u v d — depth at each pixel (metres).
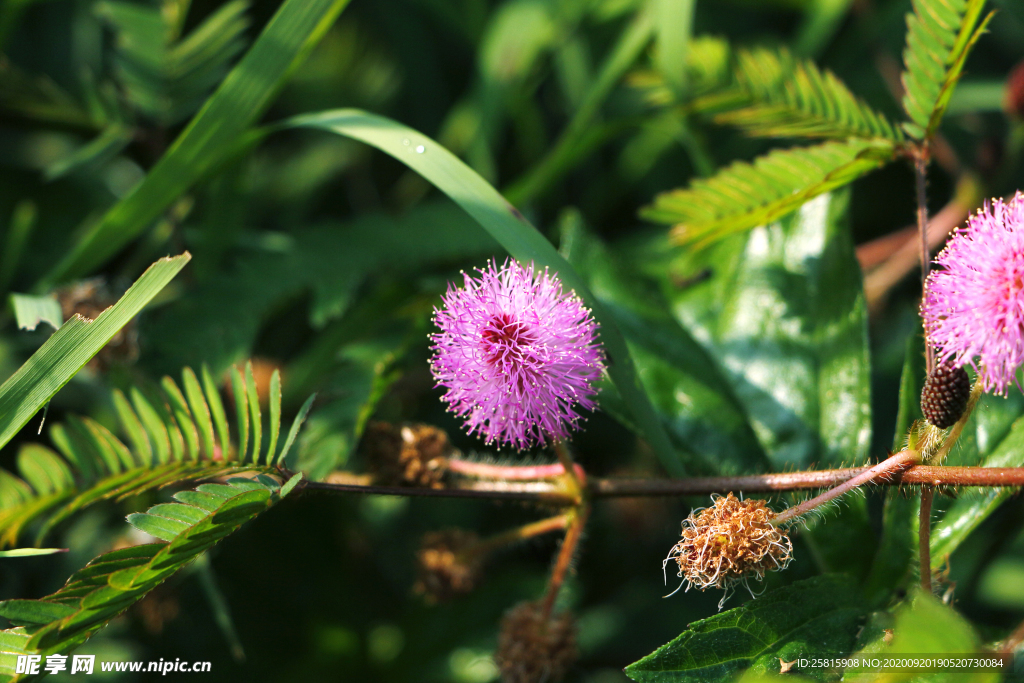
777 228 0.34
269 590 0.39
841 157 0.31
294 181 0.51
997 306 0.28
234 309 0.36
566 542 0.31
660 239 0.42
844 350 0.33
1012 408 0.31
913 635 0.27
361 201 0.52
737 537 0.29
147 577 0.29
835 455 0.32
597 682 0.38
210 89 0.38
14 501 0.31
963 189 0.38
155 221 0.40
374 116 0.33
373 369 0.35
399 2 0.54
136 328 0.35
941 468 0.29
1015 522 0.33
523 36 0.46
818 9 0.45
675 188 0.48
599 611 0.41
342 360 0.35
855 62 0.49
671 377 0.33
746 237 0.34
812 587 0.30
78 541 0.36
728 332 0.34
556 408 0.30
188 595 0.38
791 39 0.51
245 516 0.29
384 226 0.37
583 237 0.35
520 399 0.30
